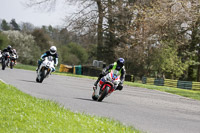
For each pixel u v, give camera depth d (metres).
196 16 141.75
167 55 184.38
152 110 41.25
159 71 189.62
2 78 59.84
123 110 36.97
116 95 58.22
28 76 75.56
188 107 52.00
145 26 165.25
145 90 85.00
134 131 23.58
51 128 20.52
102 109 35.50
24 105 27.41
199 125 32.38
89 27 193.88
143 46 176.25
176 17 144.75
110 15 190.62
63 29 197.62
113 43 199.75
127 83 107.50
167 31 163.75
